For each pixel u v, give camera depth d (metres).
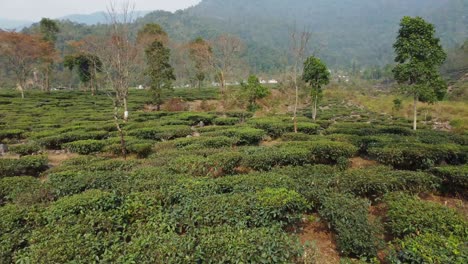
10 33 34.88
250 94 23.16
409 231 4.71
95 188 6.30
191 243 4.04
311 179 6.48
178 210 5.21
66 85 64.75
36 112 22.27
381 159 8.49
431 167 7.59
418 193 6.54
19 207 5.44
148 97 35.28
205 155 9.03
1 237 4.56
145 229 4.74
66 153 12.05
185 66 59.75
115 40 15.86
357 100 45.56
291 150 8.46
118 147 10.69
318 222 5.62
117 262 3.76
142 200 5.51
